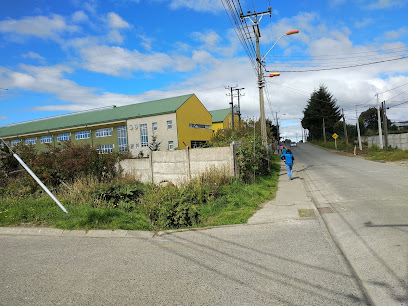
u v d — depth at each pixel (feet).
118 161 51.11
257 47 60.34
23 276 14.16
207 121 170.30
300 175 58.59
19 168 45.78
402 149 103.71
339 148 159.33
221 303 10.87
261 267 14.15
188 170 42.98
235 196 30.86
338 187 39.65
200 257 15.93
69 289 12.54
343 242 17.37
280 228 21.15
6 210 26.78
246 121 106.11
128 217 24.64
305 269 13.69
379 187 36.52
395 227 19.26
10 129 201.87
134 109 166.20
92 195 30.99
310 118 267.18
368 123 262.47
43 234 22.34
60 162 41.52
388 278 12.30
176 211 23.93
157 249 17.72
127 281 13.16
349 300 10.76
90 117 175.83
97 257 16.60
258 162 45.62
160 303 11.06
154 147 131.75
